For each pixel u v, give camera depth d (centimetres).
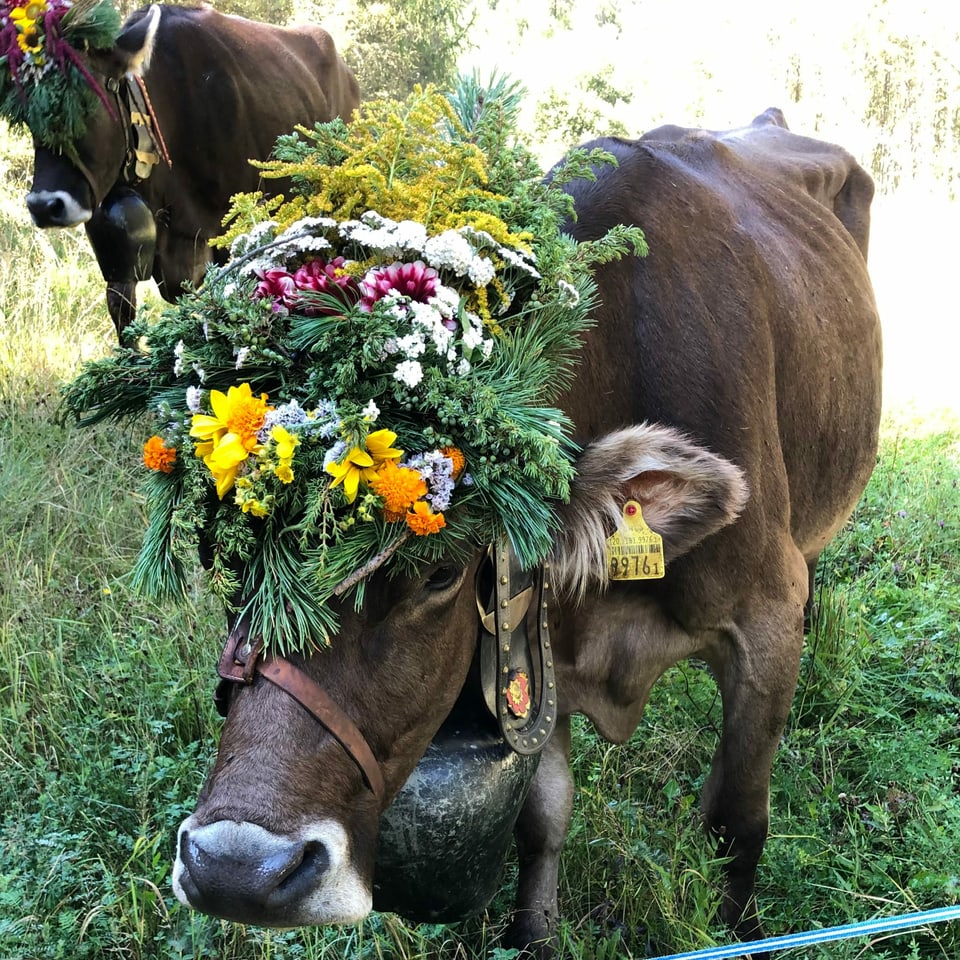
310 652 195
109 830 320
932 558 527
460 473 203
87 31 519
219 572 195
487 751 249
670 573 283
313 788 191
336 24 1260
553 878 306
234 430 192
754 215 346
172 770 337
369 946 283
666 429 240
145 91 553
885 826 335
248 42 634
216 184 613
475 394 199
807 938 246
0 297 681
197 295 214
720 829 313
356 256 212
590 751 371
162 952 286
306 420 193
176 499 208
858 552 526
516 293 229
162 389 224
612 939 291
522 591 243
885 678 425
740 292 299
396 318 196
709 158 360
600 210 290
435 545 200
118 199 559
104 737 363
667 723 383
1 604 414
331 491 192
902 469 607
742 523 283
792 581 300
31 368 602
